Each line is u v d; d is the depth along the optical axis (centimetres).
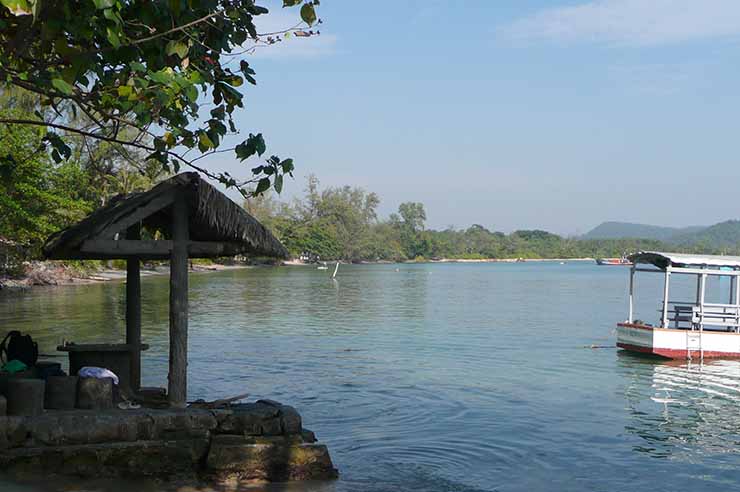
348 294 6247
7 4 597
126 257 1233
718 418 1594
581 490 1082
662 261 2709
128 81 813
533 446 1320
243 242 1030
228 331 3148
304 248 17900
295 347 2633
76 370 1124
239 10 883
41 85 761
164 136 925
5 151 3431
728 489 1111
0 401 905
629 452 1302
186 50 792
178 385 1001
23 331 2803
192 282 7800
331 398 1705
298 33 891
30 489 855
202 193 978
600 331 3419
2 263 5069
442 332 3269
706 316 2659
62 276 6262
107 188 5381
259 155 848
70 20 705
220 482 937
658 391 1920
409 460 1189
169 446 925
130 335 1251
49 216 4278
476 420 1509
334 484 986
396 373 2094
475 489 1055
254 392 1755
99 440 910
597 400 1777
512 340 3016
